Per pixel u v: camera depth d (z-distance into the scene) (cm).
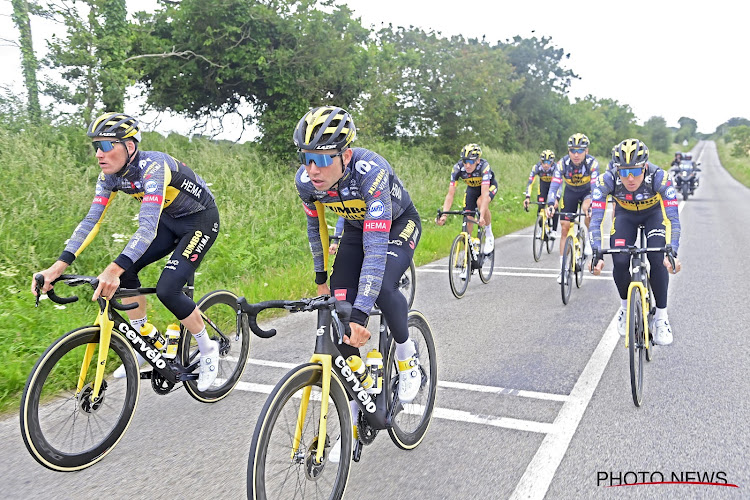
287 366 443
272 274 725
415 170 1758
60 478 280
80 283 302
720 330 514
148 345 331
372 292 245
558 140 4072
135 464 294
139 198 341
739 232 1191
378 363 279
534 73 3778
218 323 407
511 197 1733
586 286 737
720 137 16488
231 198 993
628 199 457
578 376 412
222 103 1478
